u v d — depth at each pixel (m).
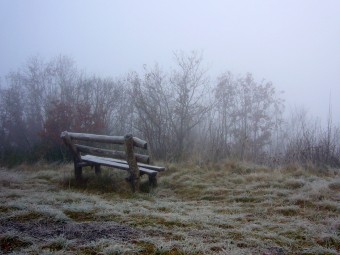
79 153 7.41
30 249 3.33
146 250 3.44
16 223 4.09
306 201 5.44
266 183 6.60
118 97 19.39
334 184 6.24
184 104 13.30
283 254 3.46
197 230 4.04
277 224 4.38
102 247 3.43
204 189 6.62
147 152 11.61
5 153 13.48
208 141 10.78
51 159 12.65
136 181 6.37
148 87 13.38
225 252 3.37
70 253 3.28
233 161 8.52
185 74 14.24
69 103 16.34
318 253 3.49
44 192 6.12
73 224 4.09
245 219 4.65
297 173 7.38
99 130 14.80
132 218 4.44
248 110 20.73
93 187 6.84
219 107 17.42
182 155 10.68
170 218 4.41
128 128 17.64
